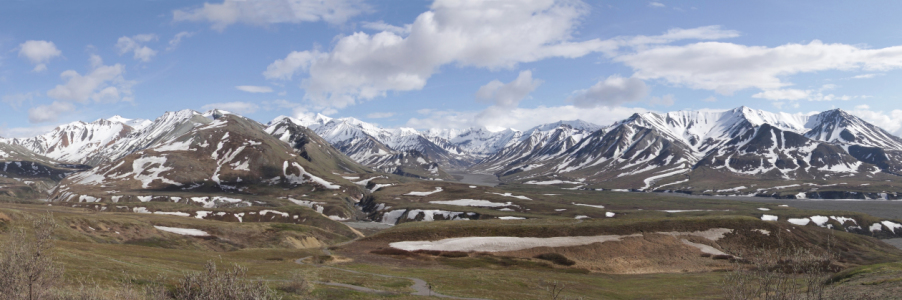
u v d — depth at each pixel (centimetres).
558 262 9150
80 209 18200
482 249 9738
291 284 5078
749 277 2352
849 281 5819
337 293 5025
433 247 9875
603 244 10044
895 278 5159
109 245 7581
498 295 5612
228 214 19938
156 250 7700
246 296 2302
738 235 10769
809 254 2309
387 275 6712
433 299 5166
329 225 19125
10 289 2603
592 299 5719
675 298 5991
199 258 7069
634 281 7712
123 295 3456
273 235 13188
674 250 9969
